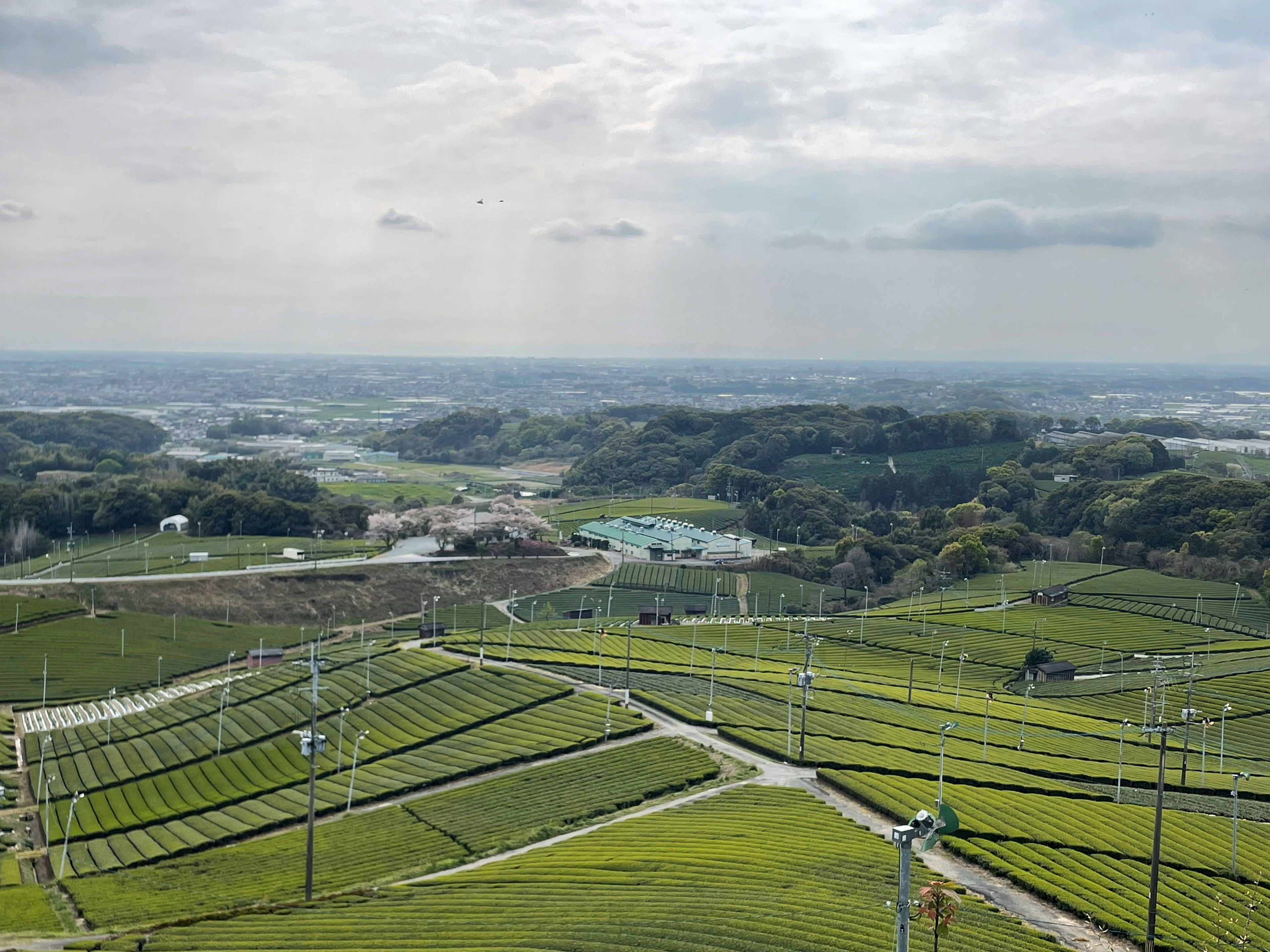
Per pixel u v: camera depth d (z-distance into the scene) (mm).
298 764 159375
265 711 181500
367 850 122062
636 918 88812
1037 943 85438
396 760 153500
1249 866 107062
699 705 161250
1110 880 99312
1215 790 134875
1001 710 177750
